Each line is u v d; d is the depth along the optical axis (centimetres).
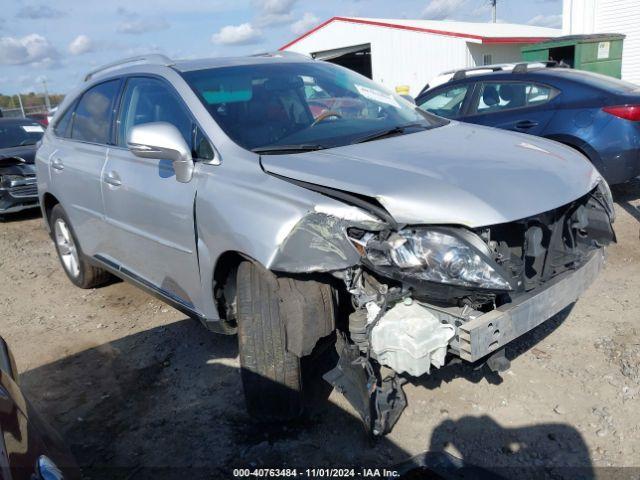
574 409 301
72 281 541
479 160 293
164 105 371
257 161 301
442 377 336
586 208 318
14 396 223
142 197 360
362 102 395
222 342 406
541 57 1288
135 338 427
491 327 252
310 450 289
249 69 389
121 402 346
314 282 267
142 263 385
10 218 909
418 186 260
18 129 999
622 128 591
